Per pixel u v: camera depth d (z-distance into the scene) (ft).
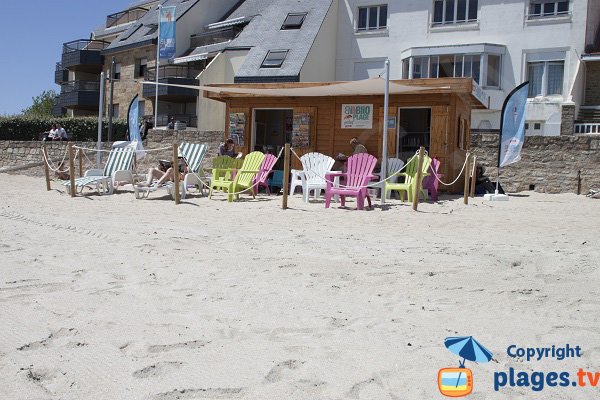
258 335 13.48
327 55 95.40
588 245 25.02
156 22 121.19
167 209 40.11
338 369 11.44
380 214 36.86
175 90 109.70
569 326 14.15
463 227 31.53
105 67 132.46
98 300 16.31
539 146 61.05
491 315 15.12
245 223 32.94
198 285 18.06
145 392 10.43
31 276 18.99
